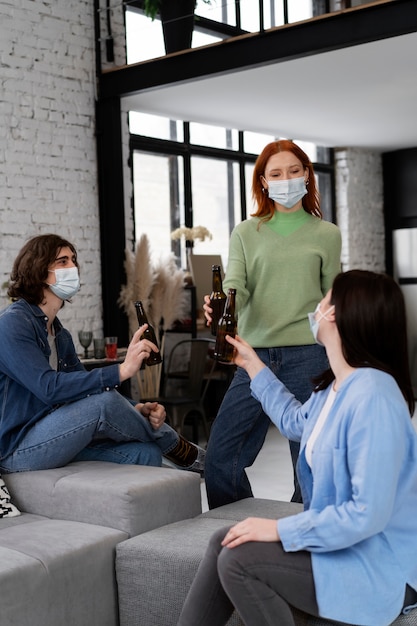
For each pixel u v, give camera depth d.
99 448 2.92
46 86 5.46
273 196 2.99
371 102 6.12
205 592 1.85
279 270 2.98
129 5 5.92
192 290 6.25
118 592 2.36
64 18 5.57
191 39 5.32
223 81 5.36
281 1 4.82
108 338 5.05
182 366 6.82
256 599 1.75
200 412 5.57
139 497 2.43
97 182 5.82
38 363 2.76
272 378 2.21
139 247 5.77
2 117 5.21
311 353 2.99
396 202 8.69
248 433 3.03
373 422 1.66
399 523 1.75
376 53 4.81
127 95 5.70
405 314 1.79
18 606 2.07
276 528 1.74
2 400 2.84
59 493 2.58
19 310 2.84
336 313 1.78
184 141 6.79
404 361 1.79
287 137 7.59
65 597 2.20
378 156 8.70
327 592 1.69
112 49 5.84
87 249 5.76
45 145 5.46
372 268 8.62
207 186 7.08
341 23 4.58
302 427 2.06
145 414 3.04
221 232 7.22
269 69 5.09
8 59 5.24
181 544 2.28
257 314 3.02
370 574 1.70
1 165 5.20
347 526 1.65
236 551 1.75
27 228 5.36
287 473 4.80
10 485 2.72
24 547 2.23
